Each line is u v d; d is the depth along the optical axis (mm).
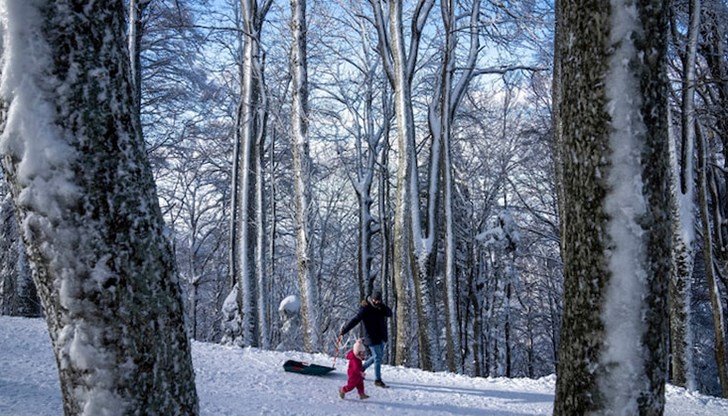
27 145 2154
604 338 3209
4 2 2188
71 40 2238
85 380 2174
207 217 32656
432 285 15828
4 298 19516
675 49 15172
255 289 18297
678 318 13258
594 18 3283
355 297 33062
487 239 22172
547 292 29953
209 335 32656
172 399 2346
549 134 22719
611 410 3174
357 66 22422
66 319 2186
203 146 27562
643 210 3168
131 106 2453
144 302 2281
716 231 17469
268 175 27281
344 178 30328
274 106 19969
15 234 18500
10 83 2174
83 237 2180
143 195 2381
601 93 3246
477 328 25844
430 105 17594
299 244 14977
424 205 27641
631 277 3156
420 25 16781
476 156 27547
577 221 3391
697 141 15234
